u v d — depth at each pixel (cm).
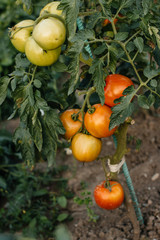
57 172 154
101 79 73
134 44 76
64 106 84
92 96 88
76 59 71
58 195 142
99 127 78
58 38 68
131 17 74
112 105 79
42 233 124
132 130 170
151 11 80
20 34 73
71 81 72
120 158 92
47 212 134
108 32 85
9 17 183
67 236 70
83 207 133
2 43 178
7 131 181
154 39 74
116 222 120
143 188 133
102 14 74
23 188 141
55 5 71
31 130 76
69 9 66
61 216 126
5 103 91
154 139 164
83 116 82
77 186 146
